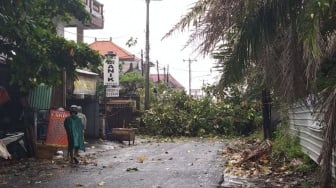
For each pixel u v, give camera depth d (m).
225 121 27.88
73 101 23.38
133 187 9.35
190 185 9.55
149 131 29.28
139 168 12.45
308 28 4.54
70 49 14.98
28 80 14.04
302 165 10.85
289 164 11.61
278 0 5.41
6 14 11.97
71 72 16.05
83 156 15.86
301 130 12.42
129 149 18.92
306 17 4.60
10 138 14.14
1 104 15.04
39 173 11.70
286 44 5.57
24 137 14.97
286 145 13.47
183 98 29.84
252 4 5.30
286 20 5.45
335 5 4.59
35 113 16.73
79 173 11.60
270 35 5.59
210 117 28.12
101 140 22.97
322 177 5.04
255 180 10.12
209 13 5.69
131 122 30.08
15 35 12.59
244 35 5.61
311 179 9.58
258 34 5.59
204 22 5.80
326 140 4.91
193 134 28.12
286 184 9.39
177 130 28.28
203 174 11.12
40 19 14.30
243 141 22.95
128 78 37.34
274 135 17.78
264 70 6.21
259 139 21.45
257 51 5.72
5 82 16.62
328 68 5.98
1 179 10.78
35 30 12.91
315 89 5.74
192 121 28.00
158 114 29.03
